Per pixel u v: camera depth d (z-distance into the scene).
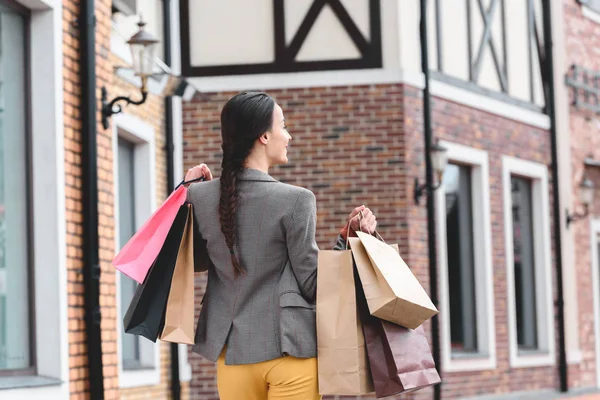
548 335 19.84
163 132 13.27
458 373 17.05
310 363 4.19
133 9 11.69
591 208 21.53
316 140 15.95
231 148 4.27
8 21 9.27
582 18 21.61
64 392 9.38
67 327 9.51
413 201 15.98
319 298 4.21
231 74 16.14
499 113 18.61
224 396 4.30
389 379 4.20
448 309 17.38
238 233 4.22
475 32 18.23
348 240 4.30
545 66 20.44
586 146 21.47
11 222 9.18
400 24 16.11
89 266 9.92
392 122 15.93
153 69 10.49
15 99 9.34
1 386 8.40
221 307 4.28
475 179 18.06
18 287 9.24
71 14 9.91
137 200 12.64
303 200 4.20
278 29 16.16
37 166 9.45
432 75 16.84
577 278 20.88
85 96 9.98
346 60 16.06
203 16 16.25
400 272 4.25
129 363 12.26
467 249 17.92
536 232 20.00
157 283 4.45
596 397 18.52
